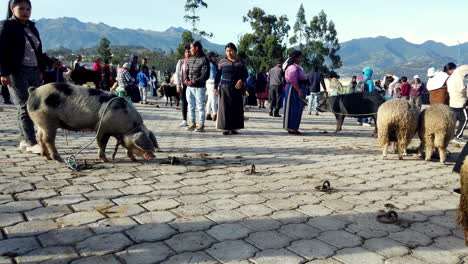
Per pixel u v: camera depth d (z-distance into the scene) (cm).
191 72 896
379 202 414
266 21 6556
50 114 492
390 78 1689
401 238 320
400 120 612
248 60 6197
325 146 771
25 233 300
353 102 928
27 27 552
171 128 973
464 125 862
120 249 280
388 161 635
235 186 452
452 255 291
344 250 294
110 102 499
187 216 350
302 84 934
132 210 360
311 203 401
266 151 688
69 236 298
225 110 874
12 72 534
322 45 7294
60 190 409
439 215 379
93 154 594
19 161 525
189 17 6159
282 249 291
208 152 658
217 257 274
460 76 824
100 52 10575
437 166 604
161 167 531
